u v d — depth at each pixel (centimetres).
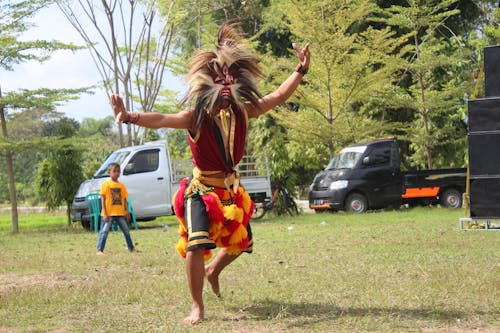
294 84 561
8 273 870
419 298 577
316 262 859
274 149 2175
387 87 2817
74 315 550
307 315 523
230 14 3481
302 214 2175
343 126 2577
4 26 1850
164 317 529
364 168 2102
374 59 2527
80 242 1367
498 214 961
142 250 1134
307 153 3381
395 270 759
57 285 725
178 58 3130
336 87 2597
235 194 534
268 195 1964
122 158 1825
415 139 2783
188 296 621
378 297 589
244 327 485
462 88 2716
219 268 589
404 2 3222
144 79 2573
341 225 1557
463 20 3375
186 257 530
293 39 3441
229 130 522
